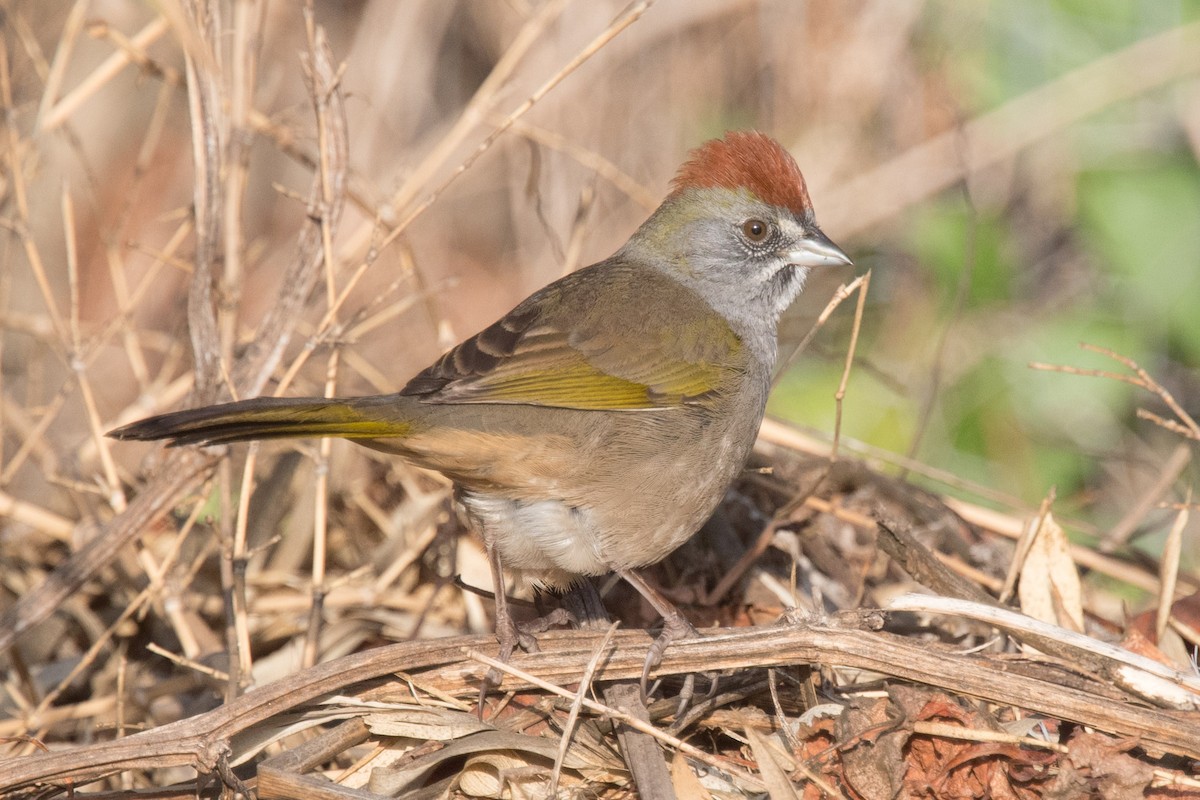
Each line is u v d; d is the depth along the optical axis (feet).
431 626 33.81
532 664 26.16
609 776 25.29
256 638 32.99
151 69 35.22
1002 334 45.78
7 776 23.06
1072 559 31.22
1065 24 47.42
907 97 49.80
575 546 27.89
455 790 25.41
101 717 31.09
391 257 49.70
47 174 48.83
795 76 50.16
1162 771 23.82
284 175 52.21
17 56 42.63
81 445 38.47
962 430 44.73
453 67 52.34
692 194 32.76
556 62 49.55
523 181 49.80
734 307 32.40
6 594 35.45
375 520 36.60
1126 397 44.88
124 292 37.65
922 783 24.57
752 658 25.61
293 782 23.57
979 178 48.83
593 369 28.45
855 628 25.71
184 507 33.50
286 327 31.81
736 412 29.71
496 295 50.62
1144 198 45.75
